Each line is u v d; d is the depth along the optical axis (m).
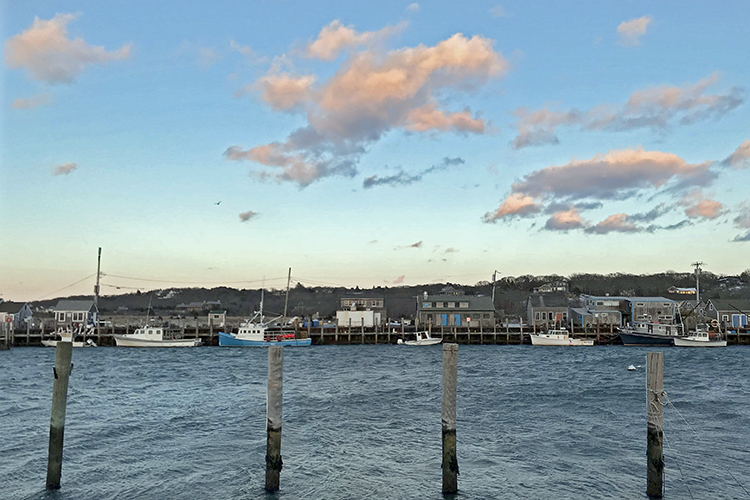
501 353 83.25
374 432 29.03
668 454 24.22
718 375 53.84
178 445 26.11
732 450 24.86
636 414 32.97
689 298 166.75
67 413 33.69
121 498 19.52
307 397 39.59
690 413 32.88
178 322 125.56
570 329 106.44
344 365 64.94
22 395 41.31
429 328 103.94
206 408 35.25
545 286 180.00
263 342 93.69
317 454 24.91
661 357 19.08
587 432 28.59
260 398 39.25
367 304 117.56
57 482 20.25
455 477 20.08
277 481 20.23
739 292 188.12
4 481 20.92
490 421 31.47
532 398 38.97
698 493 19.84
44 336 94.31
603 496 19.78
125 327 102.88
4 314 105.69
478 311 111.81
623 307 117.00
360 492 20.28
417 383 47.81
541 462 23.66
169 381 49.91
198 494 19.94
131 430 29.05
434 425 30.64
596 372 56.72
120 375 54.88
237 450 25.22
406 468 23.03
